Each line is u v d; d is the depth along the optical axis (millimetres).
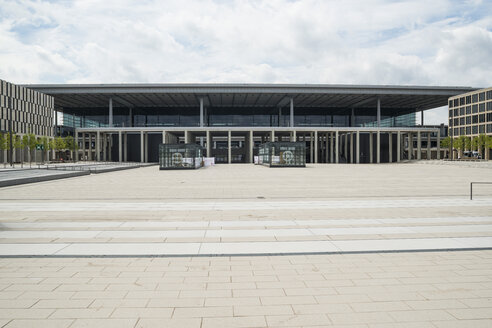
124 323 3740
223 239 7320
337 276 5156
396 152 81062
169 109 86562
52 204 12477
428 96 79375
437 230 8133
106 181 23766
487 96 74938
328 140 85188
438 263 5734
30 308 4102
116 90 70000
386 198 14242
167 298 4387
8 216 9969
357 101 81688
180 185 20672
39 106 69812
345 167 50438
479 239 7277
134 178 26891
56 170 34344
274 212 10703
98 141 72062
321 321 3797
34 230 8133
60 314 3945
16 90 62406
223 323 3750
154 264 5711
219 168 46781
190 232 7961
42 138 64250
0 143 52938
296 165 48562
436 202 12938
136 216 10000
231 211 10898
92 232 7945
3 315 3918
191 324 3723
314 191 17156
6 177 24219
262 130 69562
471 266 5586
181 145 41688
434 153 96312
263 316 3912
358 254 6262
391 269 5457
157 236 7574
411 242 7035
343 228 8367
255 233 7859
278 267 5570
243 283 4891
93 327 3652
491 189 18062
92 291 4598
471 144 77250
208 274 5250
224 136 84688
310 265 5668
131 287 4742
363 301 4297
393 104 88688
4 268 5488
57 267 5543
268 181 23891
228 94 72375
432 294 4492
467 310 4043
